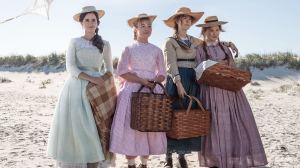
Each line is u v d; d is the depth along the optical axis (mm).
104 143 5734
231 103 6363
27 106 14930
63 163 5789
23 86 23953
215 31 6570
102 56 6012
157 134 5988
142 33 6191
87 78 5715
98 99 5707
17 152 7637
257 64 29844
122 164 7051
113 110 5941
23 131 9719
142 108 5656
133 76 5969
